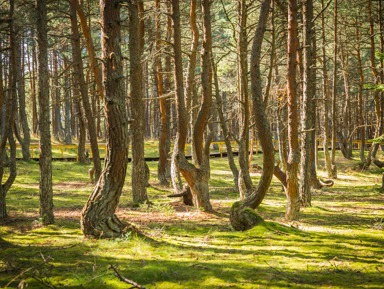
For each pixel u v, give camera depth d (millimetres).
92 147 12977
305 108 13031
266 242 6652
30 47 36938
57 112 35562
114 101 6777
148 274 4570
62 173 20109
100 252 5871
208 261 5270
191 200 12836
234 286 4137
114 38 6828
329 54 29203
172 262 5156
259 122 8328
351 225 9031
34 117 37125
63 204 12320
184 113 11852
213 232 7902
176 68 11914
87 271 4902
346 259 5414
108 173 6953
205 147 11875
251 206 8555
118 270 4828
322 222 9625
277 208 12758
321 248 6152
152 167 24172
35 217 9430
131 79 12711
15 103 9453
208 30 11859
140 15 16281
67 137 32406
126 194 15484
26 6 13711
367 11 23906
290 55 9648
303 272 4691
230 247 6383
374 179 23578
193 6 13188
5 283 4441
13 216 9539
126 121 6949
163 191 16672
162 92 18953
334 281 4301
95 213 6918
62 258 5602
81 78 12852
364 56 31453
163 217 10383
